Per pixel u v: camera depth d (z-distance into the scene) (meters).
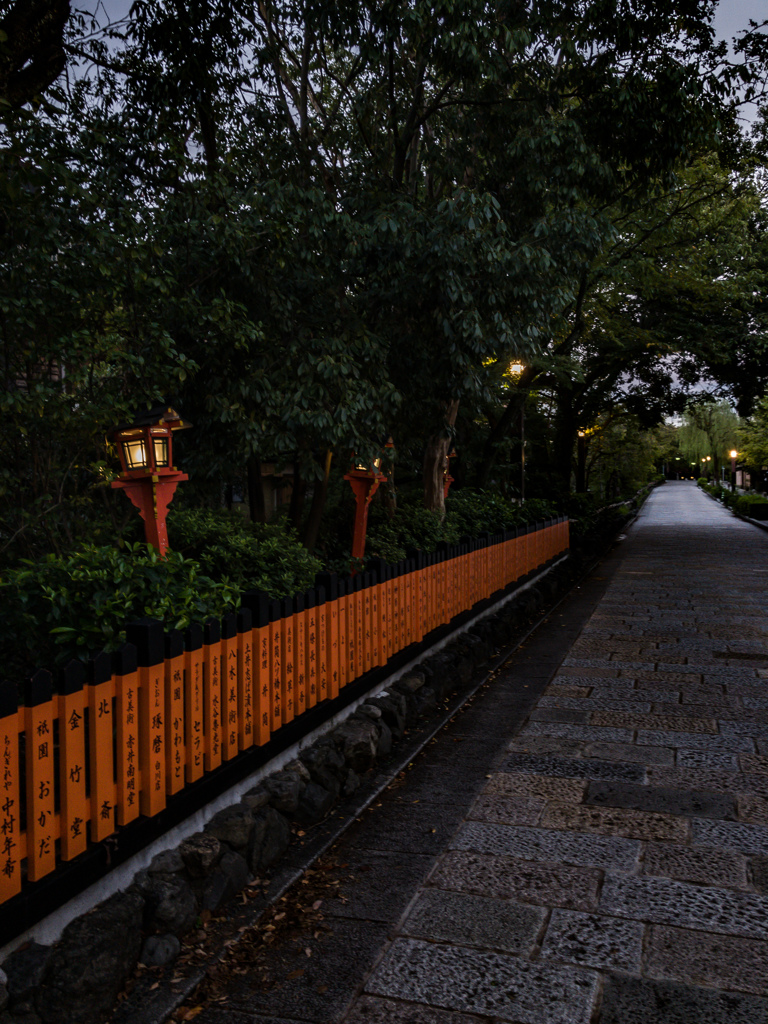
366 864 4.04
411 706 6.45
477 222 7.82
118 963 2.92
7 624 3.55
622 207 11.25
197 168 7.33
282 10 9.20
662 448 56.28
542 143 9.11
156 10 8.23
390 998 2.95
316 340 7.57
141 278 6.15
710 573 15.66
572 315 16.81
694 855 3.99
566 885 3.74
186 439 7.90
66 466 6.32
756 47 10.22
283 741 4.53
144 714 3.32
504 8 8.98
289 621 4.65
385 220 7.72
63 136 6.31
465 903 3.61
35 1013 2.62
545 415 28.14
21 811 3.21
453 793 4.96
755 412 30.55
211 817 3.86
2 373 5.78
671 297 21.00
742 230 19.81
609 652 8.75
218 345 7.29
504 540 10.98
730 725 6.05
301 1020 2.84
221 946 3.29
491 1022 2.80
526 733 6.07
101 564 3.81
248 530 6.80
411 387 9.40
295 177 9.05
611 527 25.75
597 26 9.46
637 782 4.98
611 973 3.05
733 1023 2.76
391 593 6.50
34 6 5.94
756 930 3.32
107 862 3.06
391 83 9.09
